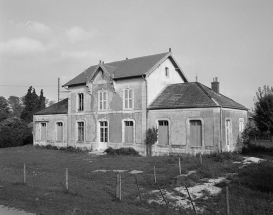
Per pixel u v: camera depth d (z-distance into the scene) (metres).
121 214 9.98
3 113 51.16
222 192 12.45
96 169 18.98
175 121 24.53
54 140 34.59
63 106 35.62
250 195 11.89
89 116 30.88
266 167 16.62
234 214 9.72
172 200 11.70
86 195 12.53
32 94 55.50
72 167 19.97
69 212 10.24
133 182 14.76
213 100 23.22
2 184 15.05
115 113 28.55
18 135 39.69
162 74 28.50
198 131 23.45
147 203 11.27
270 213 9.62
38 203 11.40
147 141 25.55
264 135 38.62
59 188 13.91
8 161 23.86
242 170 16.16
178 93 26.42
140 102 26.75
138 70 27.44
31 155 27.89
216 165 17.97
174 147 24.44
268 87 27.25
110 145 28.83
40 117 36.44
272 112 25.98
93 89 30.61
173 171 16.84
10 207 11.01
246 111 28.47
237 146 25.52
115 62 32.78
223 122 22.95
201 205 11.12
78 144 31.81
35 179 16.09
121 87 28.20
